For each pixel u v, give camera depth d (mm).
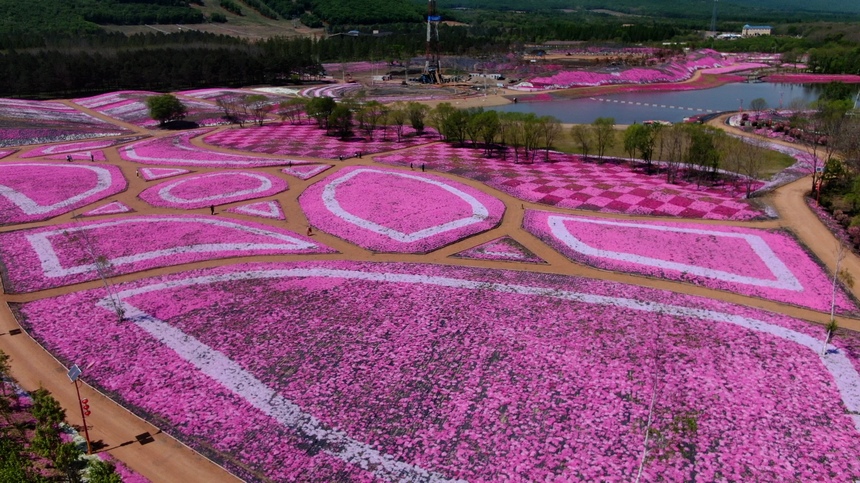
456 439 31219
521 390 34844
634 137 84250
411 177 80312
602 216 64375
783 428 31500
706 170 79375
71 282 50469
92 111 140625
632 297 45719
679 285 48562
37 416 29297
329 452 30625
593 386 35031
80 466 29672
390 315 43469
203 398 34875
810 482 28047
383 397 34594
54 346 40531
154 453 30891
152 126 127375
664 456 29688
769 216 62594
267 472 29516
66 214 68125
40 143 111312
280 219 65938
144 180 82062
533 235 59562
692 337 40000
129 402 34781
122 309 44438
